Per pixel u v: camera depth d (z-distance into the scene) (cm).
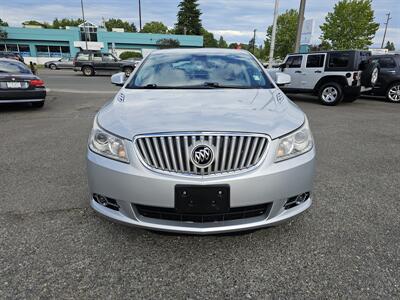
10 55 2534
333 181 378
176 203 208
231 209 213
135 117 234
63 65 3262
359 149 520
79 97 1152
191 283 207
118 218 225
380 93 1144
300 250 240
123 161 218
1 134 589
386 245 246
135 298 195
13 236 255
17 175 387
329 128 682
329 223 279
